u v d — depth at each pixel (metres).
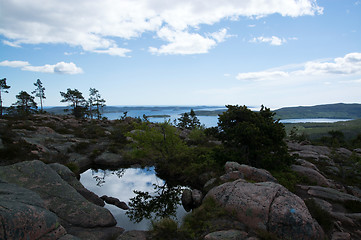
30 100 68.81
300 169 15.93
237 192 9.68
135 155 21.12
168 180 18.22
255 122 17.08
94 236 8.06
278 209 7.97
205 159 19.12
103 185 16.61
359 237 8.00
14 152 15.66
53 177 11.00
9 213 5.03
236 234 7.54
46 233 5.79
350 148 32.66
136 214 11.92
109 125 46.25
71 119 46.47
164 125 20.55
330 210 9.97
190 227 8.75
